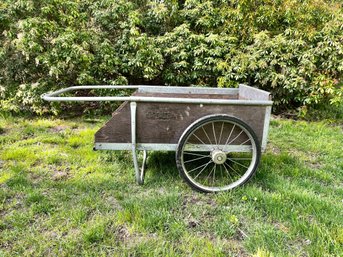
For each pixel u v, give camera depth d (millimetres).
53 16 3789
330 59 3934
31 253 1501
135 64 4008
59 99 1947
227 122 2014
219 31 4379
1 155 2660
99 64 4023
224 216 1821
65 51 3639
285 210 1859
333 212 1853
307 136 3514
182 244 1577
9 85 3844
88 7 4266
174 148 2094
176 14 4383
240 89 2846
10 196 2014
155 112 2008
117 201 1994
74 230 1684
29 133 3311
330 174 2482
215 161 2078
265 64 3926
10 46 3697
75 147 2963
